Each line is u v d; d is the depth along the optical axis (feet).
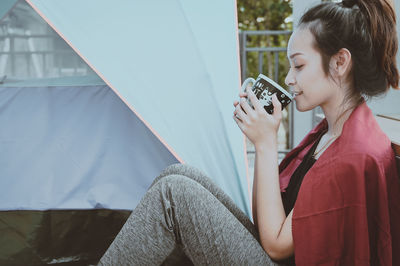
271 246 2.93
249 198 5.04
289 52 3.11
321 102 3.07
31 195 5.42
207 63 5.08
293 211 2.82
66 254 5.45
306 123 9.11
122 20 4.96
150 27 5.01
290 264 3.20
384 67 2.99
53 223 5.45
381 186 2.72
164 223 3.05
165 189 3.09
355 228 2.67
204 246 3.00
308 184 2.80
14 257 5.37
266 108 3.13
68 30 4.78
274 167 3.09
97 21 4.89
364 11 2.93
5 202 5.39
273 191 3.03
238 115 3.23
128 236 3.08
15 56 5.39
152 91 4.91
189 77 5.02
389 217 2.92
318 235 2.73
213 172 4.97
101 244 5.50
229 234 2.98
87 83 5.49
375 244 2.82
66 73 5.47
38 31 5.41
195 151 4.92
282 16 15.21
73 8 4.87
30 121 5.42
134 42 4.95
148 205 3.10
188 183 3.08
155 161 5.58
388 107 5.64
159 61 4.98
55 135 5.47
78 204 5.48
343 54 2.90
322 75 2.97
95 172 5.53
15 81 5.41
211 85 5.02
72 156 5.49
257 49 10.94
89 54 4.79
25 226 5.41
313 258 2.74
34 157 5.43
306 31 2.98
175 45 5.04
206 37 5.18
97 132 5.53
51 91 5.45
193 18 5.16
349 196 2.69
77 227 5.49
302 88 3.02
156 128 4.84
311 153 3.37
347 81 3.02
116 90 4.80
